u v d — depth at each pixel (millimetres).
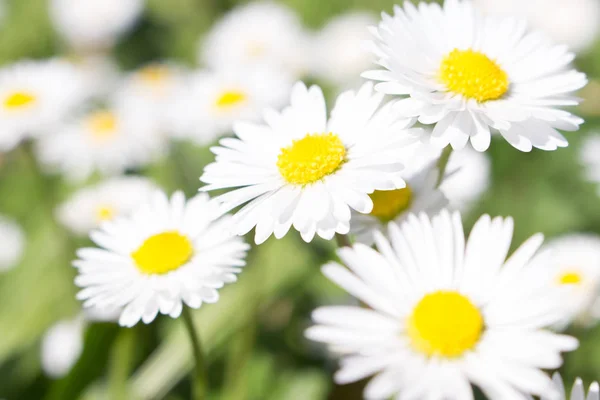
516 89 181
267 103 277
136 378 234
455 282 165
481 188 257
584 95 298
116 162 296
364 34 349
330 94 343
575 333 219
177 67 364
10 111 271
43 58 414
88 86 332
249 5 420
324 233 168
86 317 250
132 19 403
